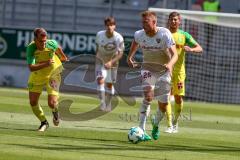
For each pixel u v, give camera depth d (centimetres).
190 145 2550
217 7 6438
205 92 5775
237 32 5756
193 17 5519
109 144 2428
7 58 5981
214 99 5800
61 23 6612
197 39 5688
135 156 2150
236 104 5750
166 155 2216
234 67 5784
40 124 3005
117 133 2819
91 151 2212
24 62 5962
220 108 4941
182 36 3070
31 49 2767
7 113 3447
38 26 6200
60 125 3020
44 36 2727
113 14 6656
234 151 2445
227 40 5750
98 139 2564
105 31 4100
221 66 5781
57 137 2548
